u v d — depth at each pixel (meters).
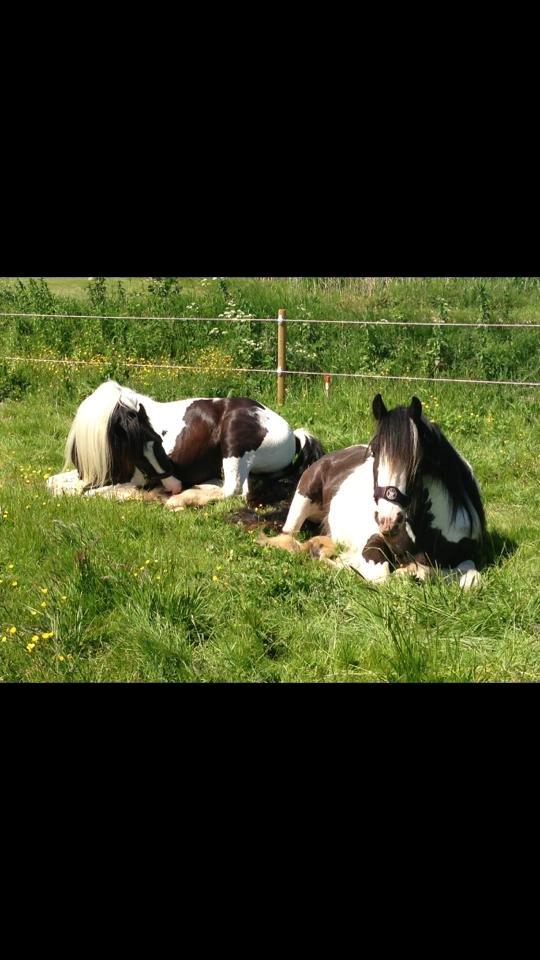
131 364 12.84
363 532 7.46
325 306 15.15
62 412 11.61
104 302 15.47
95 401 8.62
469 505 7.20
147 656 6.15
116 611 6.53
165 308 15.05
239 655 6.18
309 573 7.02
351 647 6.20
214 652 6.26
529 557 7.43
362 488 7.56
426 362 12.46
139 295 16.33
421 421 6.85
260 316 14.52
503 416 11.06
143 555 7.24
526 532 7.86
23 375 12.64
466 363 12.56
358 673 6.09
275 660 6.28
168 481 8.74
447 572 7.13
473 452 9.90
